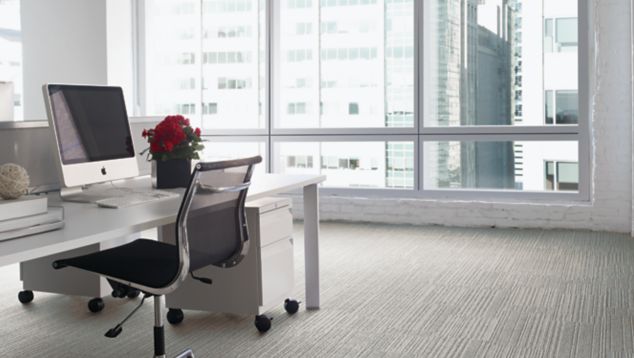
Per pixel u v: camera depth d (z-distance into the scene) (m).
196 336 3.58
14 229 2.23
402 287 4.49
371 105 7.09
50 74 7.41
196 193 2.66
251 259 3.66
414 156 6.94
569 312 3.88
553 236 6.12
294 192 7.27
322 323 3.77
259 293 3.66
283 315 3.93
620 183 6.24
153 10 7.64
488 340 3.44
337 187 7.21
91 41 7.25
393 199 6.93
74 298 4.32
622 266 4.95
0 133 3.35
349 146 7.18
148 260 2.80
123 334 3.63
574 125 6.45
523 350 3.29
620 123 6.20
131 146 3.60
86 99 3.33
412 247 5.74
